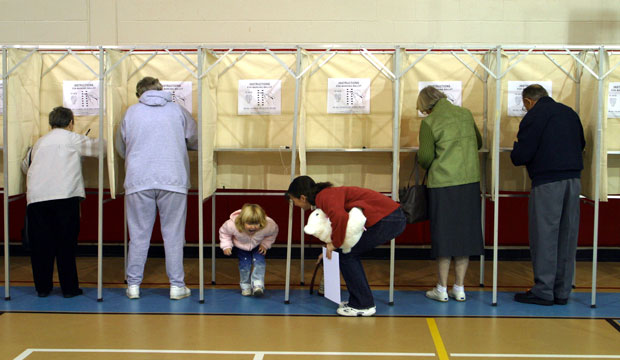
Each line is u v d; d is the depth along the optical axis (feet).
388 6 18.81
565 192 13.96
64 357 10.80
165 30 18.95
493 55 15.03
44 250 14.70
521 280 16.87
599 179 14.06
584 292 15.53
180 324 12.73
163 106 14.60
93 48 14.40
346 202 13.10
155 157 14.28
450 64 15.75
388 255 19.61
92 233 19.60
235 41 18.97
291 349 11.27
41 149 14.61
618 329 12.48
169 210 14.48
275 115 15.85
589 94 14.78
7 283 14.56
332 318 13.24
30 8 18.89
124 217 17.94
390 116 15.66
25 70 15.23
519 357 10.89
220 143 16.01
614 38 18.60
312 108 15.70
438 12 18.76
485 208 18.21
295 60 15.72
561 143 13.83
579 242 19.29
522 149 14.08
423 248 19.56
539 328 12.53
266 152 16.20
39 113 15.92
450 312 13.69
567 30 18.63
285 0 18.88
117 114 15.16
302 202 13.39
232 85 15.90
